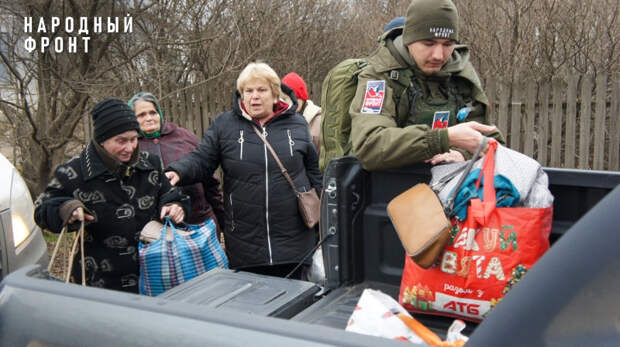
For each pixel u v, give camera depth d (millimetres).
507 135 6219
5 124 6379
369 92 2232
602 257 895
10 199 3338
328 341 1048
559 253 932
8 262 3092
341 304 1999
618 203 909
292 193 3262
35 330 1292
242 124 3324
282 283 2174
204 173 3350
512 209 1649
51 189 2750
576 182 1857
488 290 1646
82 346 1231
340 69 3248
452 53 2486
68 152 7121
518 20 6719
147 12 6012
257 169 3238
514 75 6645
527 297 937
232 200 3307
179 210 2859
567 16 6504
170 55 6656
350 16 9234
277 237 3268
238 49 6535
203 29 6621
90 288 1341
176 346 1144
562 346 898
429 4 2207
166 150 3641
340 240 2135
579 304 901
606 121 6051
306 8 7816
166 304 1236
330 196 2121
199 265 2721
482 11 7074
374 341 1030
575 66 6574
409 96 2363
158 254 2635
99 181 2768
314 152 3441
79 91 5652
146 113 3602
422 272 1762
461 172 1827
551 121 6059
